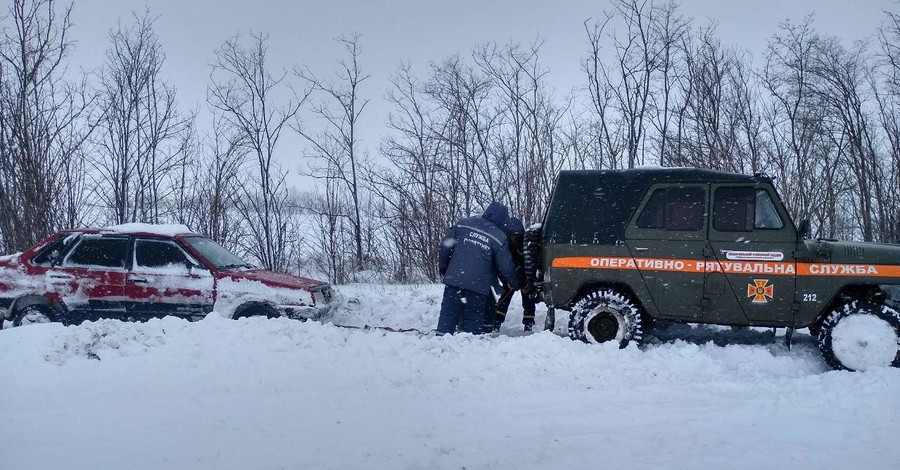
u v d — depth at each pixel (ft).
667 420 15.19
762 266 22.41
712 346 23.45
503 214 26.03
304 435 13.99
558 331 28.25
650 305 23.35
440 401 16.53
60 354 18.47
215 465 12.32
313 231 58.34
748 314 22.58
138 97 61.21
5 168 49.34
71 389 16.40
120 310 27.94
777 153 64.18
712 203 23.06
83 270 28.07
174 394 16.48
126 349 18.89
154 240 28.73
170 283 28.04
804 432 14.38
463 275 24.73
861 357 21.34
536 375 18.86
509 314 31.58
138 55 61.82
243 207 59.52
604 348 20.85
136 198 59.72
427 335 23.76
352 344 20.49
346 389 17.26
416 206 55.31
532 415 15.62
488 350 20.43
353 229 57.82
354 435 14.06
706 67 65.87
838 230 70.08
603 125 63.57
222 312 27.89
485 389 17.69
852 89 66.28
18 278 27.96
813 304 21.99
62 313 27.84
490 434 14.26
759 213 22.74
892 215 66.13
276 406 15.84
